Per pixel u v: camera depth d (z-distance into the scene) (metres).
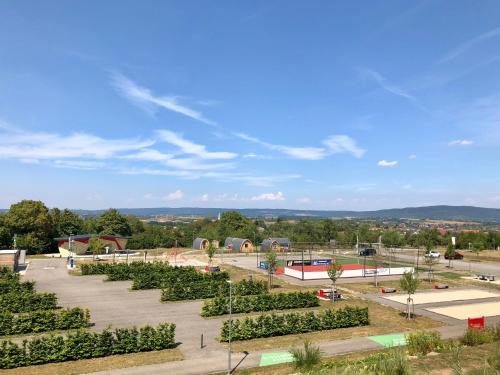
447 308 45.38
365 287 58.25
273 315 34.97
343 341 32.72
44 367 26.84
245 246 109.00
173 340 31.28
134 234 128.12
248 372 25.97
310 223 161.25
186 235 136.12
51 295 42.62
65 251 94.12
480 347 26.02
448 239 137.00
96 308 42.84
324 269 67.94
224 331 32.66
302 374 21.42
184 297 47.12
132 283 57.38
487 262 92.62
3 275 58.94
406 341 29.47
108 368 26.73
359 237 133.12
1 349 26.84
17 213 96.06
